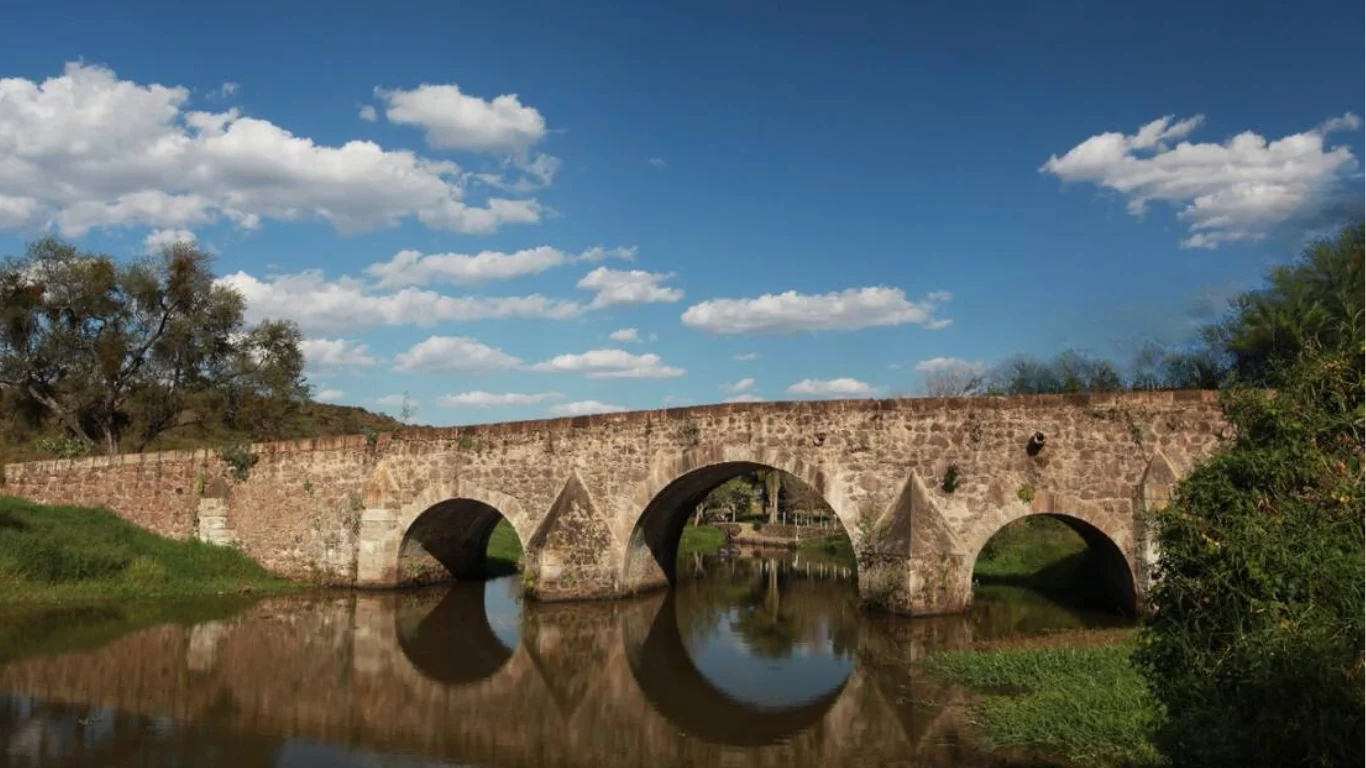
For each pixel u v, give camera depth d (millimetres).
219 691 13461
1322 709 5547
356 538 24000
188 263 36562
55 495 27781
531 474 21984
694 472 20578
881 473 18594
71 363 35750
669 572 25594
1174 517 6883
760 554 38969
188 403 37438
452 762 10359
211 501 25484
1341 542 6027
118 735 11172
